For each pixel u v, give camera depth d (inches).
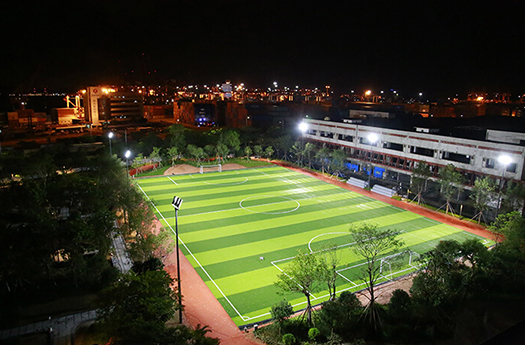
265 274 1764.3
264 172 3922.2
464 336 1238.3
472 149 2864.2
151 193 3090.6
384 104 7711.6
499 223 1964.8
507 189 2404.0
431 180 2977.4
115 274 1577.3
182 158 4372.5
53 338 1236.5
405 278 1740.9
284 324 1290.6
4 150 4079.7
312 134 4591.5
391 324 1283.2
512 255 1594.5
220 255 1957.4
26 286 1515.7
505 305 1429.6
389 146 3639.3
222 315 1434.5
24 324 1312.7
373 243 1354.6
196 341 954.7
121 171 2581.2
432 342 1204.5
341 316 1294.3
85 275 1528.1
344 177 3708.2
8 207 1594.5
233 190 3218.5
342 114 6796.3
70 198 1784.0
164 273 1195.3
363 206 2827.3
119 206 2182.6
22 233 1424.7
